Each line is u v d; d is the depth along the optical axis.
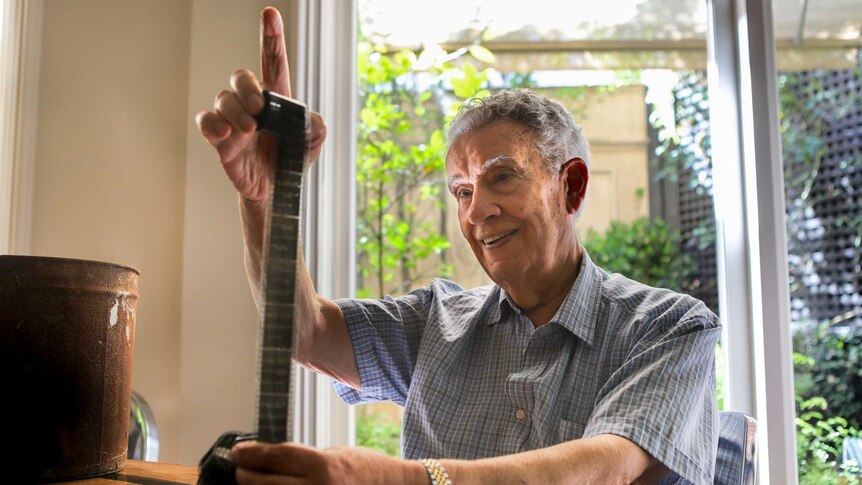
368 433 2.28
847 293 2.02
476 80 2.42
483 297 1.36
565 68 2.48
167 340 1.81
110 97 1.90
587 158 1.28
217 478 0.66
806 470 1.93
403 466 0.73
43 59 1.92
